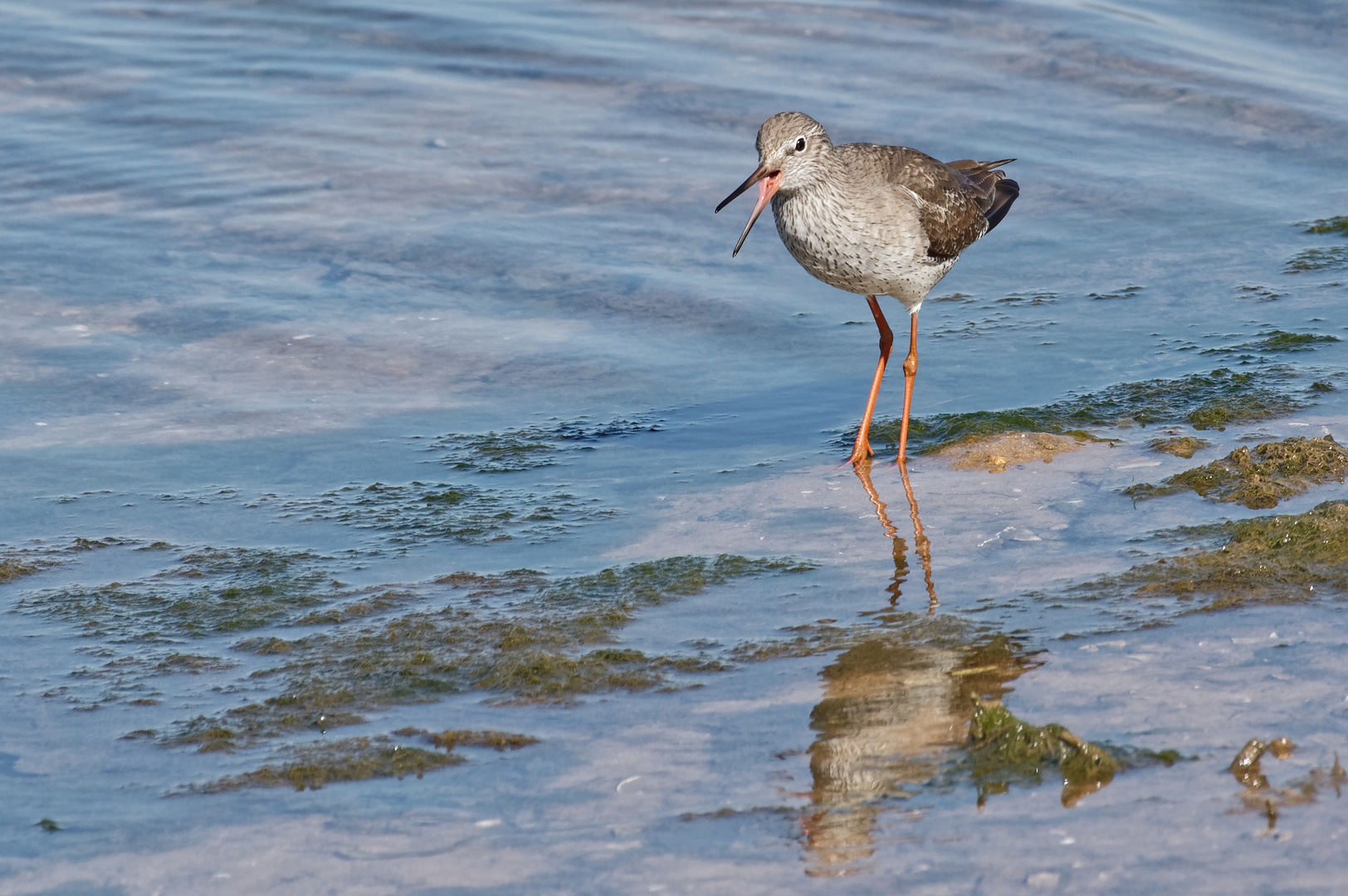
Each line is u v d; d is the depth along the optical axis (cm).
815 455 1273
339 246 1703
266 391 1426
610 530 1127
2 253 1655
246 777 760
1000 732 756
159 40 2231
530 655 894
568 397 1424
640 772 752
